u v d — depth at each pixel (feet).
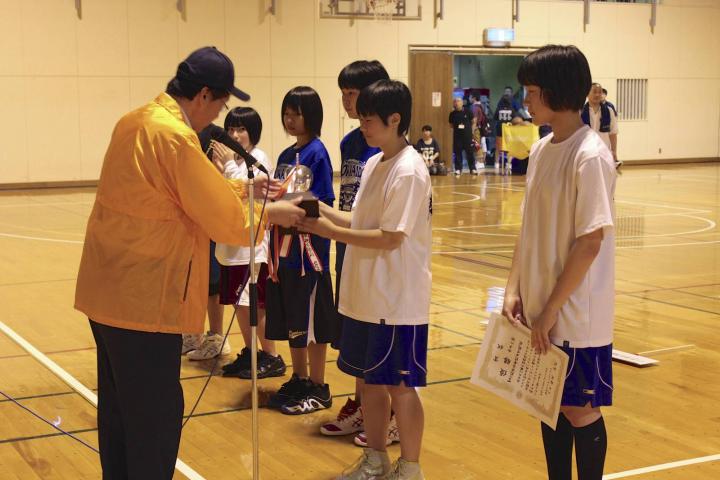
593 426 9.53
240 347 19.15
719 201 48.60
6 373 17.22
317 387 15.17
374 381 10.85
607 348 9.49
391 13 64.18
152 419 9.28
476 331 20.45
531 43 69.62
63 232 36.81
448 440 13.43
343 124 63.46
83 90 55.31
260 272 16.46
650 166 74.59
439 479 11.90
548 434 10.19
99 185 9.41
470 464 12.45
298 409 14.79
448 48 66.69
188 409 14.98
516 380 9.65
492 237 35.99
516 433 13.76
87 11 54.90
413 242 10.84
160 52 57.11
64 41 54.54
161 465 9.37
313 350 15.10
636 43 73.77
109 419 9.86
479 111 69.10
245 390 16.08
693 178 63.21
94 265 9.26
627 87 73.97
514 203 47.83
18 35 53.47
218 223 9.10
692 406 15.08
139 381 9.21
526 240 9.64
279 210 9.92
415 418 11.02
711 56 77.00
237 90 9.51
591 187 8.97
